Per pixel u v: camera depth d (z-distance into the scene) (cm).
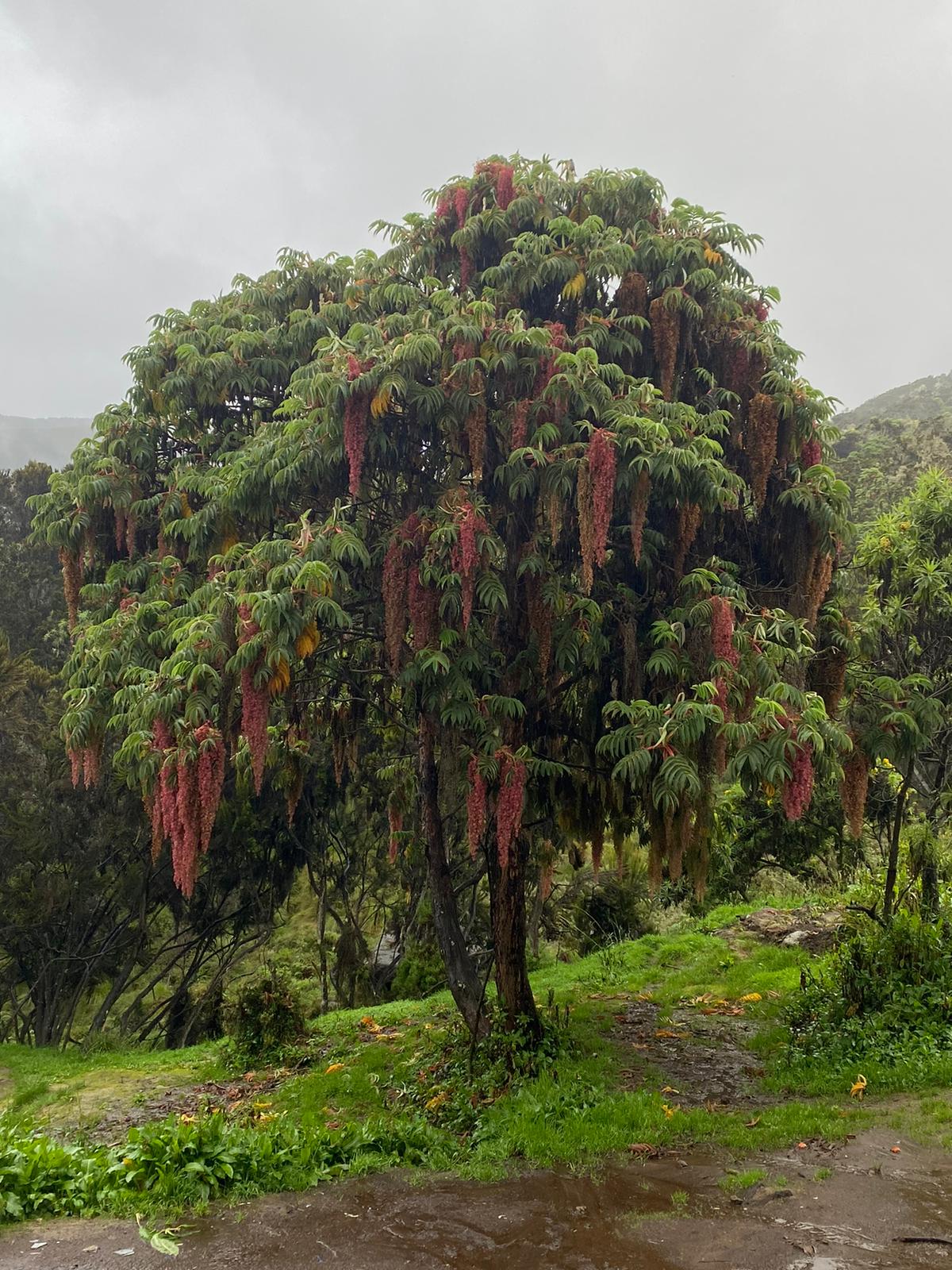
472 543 731
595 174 920
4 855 1812
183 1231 494
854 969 932
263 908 1978
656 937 1556
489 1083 832
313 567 687
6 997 2005
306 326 934
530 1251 482
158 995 2342
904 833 1169
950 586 1012
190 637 716
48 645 2303
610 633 909
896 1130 646
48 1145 566
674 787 701
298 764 1208
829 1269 443
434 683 800
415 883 1791
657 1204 543
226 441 970
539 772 882
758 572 927
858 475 2592
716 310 884
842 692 875
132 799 1792
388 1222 522
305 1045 1120
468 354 792
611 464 725
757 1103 765
